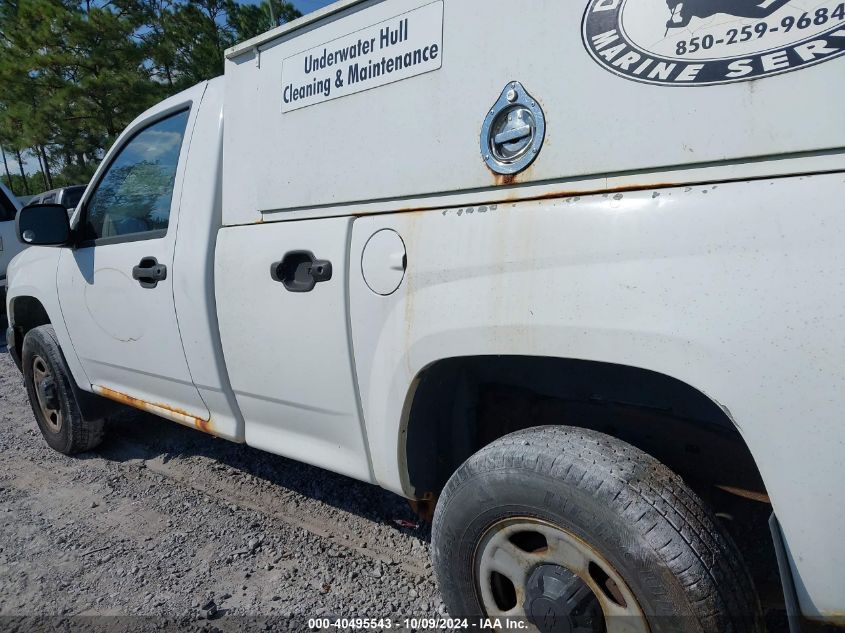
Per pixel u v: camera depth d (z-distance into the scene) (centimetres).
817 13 145
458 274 198
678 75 162
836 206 142
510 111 192
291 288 250
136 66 2108
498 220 191
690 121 160
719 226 155
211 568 295
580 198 179
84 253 363
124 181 348
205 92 307
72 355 393
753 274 149
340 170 235
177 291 296
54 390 418
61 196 1406
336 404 246
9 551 317
